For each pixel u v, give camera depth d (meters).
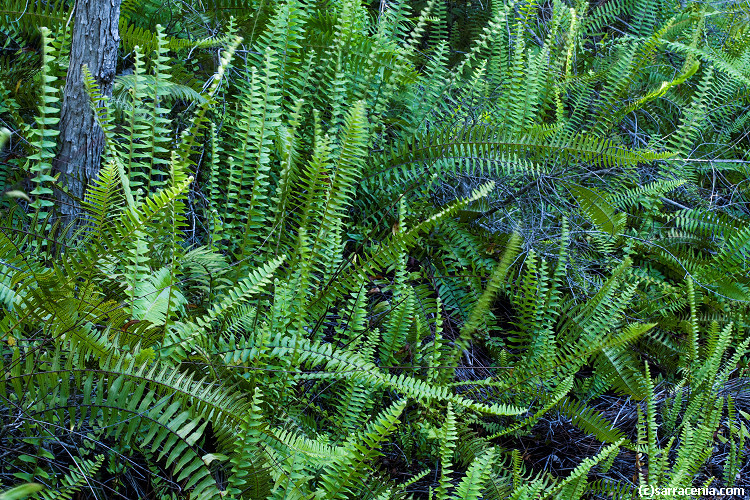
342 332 2.60
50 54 2.54
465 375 3.01
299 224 2.74
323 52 3.30
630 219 4.21
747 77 4.74
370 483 2.16
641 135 4.60
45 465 1.83
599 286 3.58
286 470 1.88
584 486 2.38
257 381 2.11
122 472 1.90
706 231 4.17
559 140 3.34
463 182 3.60
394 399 2.67
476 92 3.81
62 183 2.34
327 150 2.46
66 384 1.64
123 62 3.06
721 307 3.82
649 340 3.65
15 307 1.66
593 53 4.96
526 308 3.05
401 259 2.78
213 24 3.35
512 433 2.88
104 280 1.96
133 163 2.33
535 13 4.31
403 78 3.35
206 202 2.85
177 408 1.67
